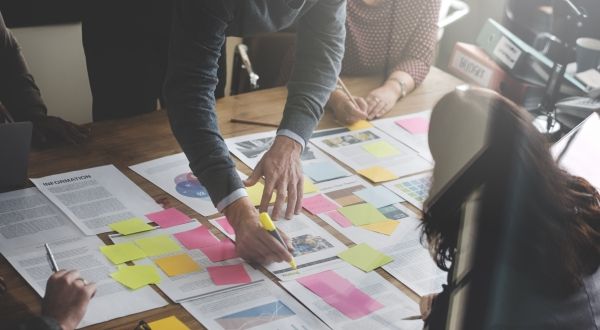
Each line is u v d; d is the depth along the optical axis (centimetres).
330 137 217
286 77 263
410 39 246
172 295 144
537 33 184
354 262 160
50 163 188
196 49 162
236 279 151
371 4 242
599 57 181
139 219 169
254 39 263
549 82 174
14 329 120
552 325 102
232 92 267
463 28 222
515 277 104
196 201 180
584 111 167
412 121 230
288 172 175
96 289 140
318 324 140
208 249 161
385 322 141
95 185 181
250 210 162
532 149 106
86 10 234
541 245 104
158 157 197
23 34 296
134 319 136
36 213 167
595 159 147
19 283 144
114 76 240
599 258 108
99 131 206
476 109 107
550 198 106
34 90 203
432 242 115
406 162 207
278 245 155
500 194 104
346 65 250
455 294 107
